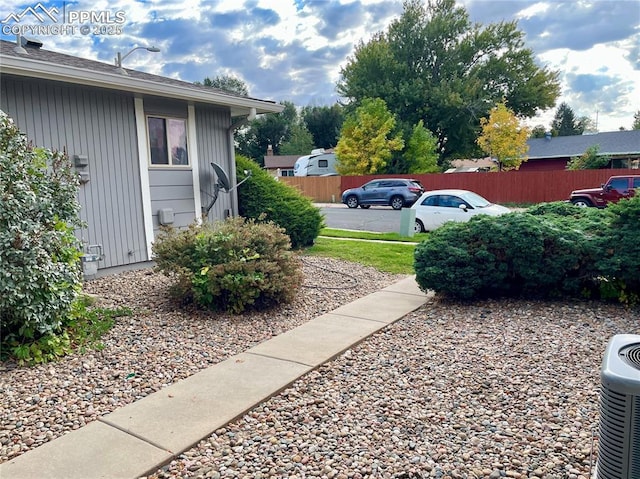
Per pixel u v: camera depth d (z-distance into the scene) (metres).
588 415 3.07
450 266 5.92
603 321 5.11
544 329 4.90
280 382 3.62
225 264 5.51
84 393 3.46
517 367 3.91
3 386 3.52
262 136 52.91
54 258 4.34
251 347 4.47
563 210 7.12
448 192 12.76
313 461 2.61
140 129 7.80
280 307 5.86
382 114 30.00
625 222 5.71
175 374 3.81
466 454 2.65
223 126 9.51
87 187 7.05
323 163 35.84
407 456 2.65
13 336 4.07
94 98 7.12
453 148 36.03
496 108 29.75
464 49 35.62
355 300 6.29
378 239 12.24
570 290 5.93
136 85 7.03
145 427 2.94
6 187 4.02
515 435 2.85
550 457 2.60
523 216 6.05
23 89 6.29
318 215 10.82
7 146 4.16
